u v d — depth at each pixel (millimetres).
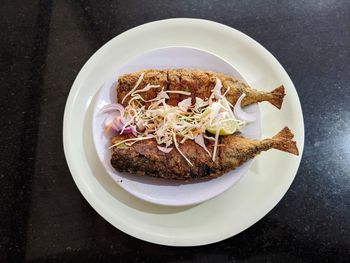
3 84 272
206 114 246
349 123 274
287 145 240
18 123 264
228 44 275
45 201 249
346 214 255
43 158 257
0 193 250
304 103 277
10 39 284
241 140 246
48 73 276
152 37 273
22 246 240
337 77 283
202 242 234
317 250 247
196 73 255
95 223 246
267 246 247
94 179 246
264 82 270
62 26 288
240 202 247
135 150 239
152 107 255
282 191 246
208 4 298
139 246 243
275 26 294
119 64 268
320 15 298
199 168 241
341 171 263
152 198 237
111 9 293
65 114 255
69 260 239
